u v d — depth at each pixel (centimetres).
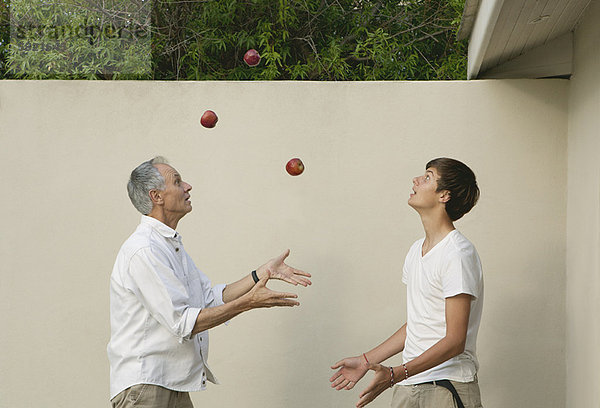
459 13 488
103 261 396
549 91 381
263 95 392
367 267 389
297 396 393
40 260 397
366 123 389
